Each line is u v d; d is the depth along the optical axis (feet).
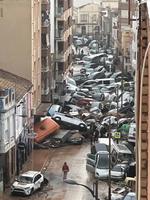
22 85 228.22
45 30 288.92
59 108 290.15
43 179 192.75
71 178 200.44
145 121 53.11
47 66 292.20
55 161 224.74
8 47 246.88
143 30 55.26
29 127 234.17
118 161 205.77
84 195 181.98
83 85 379.96
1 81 217.56
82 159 227.20
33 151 239.30
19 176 188.65
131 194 157.07
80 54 556.51
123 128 245.65
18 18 245.86
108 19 638.94
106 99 326.65
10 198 181.37
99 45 629.10
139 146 54.19
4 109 187.01
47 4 291.38
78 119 268.41
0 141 187.42
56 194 184.44
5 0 244.63
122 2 481.46
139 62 57.67
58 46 350.02
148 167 50.80
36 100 265.54
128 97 315.58
